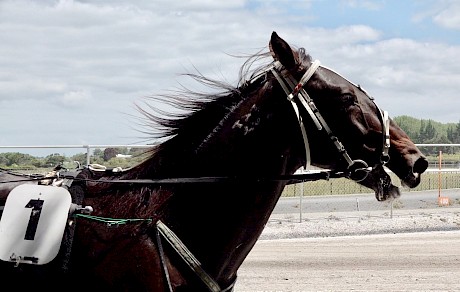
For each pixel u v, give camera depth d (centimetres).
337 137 386
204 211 389
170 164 405
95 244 385
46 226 384
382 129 387
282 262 950
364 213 1373
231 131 396
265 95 393
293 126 388
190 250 387
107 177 414
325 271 888
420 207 1452
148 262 380
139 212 390
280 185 398
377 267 912
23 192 396
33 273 385
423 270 891
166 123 414
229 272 396
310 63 394
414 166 386
